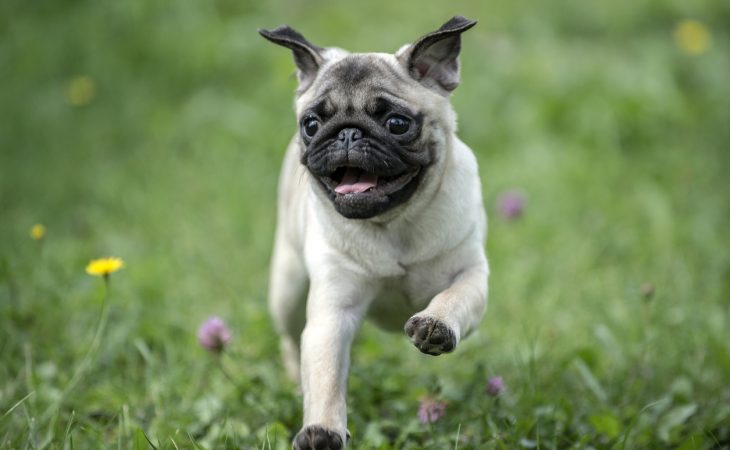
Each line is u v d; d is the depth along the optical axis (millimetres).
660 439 6539
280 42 6551
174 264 9914
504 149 12664
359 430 6711
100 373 7648
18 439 6289
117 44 15242
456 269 6504
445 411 6746
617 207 11242
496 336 8500
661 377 7508
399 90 6184
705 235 10453
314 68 6664
